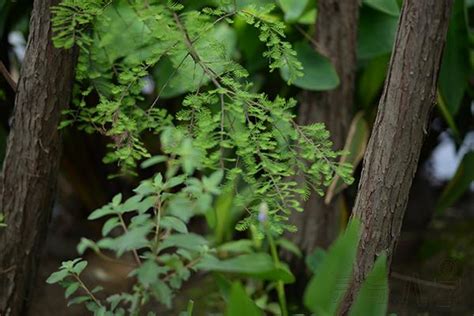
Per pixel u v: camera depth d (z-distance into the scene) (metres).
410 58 2.76
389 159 2.80
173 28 2.88
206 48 2.92
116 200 2.95
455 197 3.94
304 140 2.85
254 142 2.84
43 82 3.02
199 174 3.85
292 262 3.56
